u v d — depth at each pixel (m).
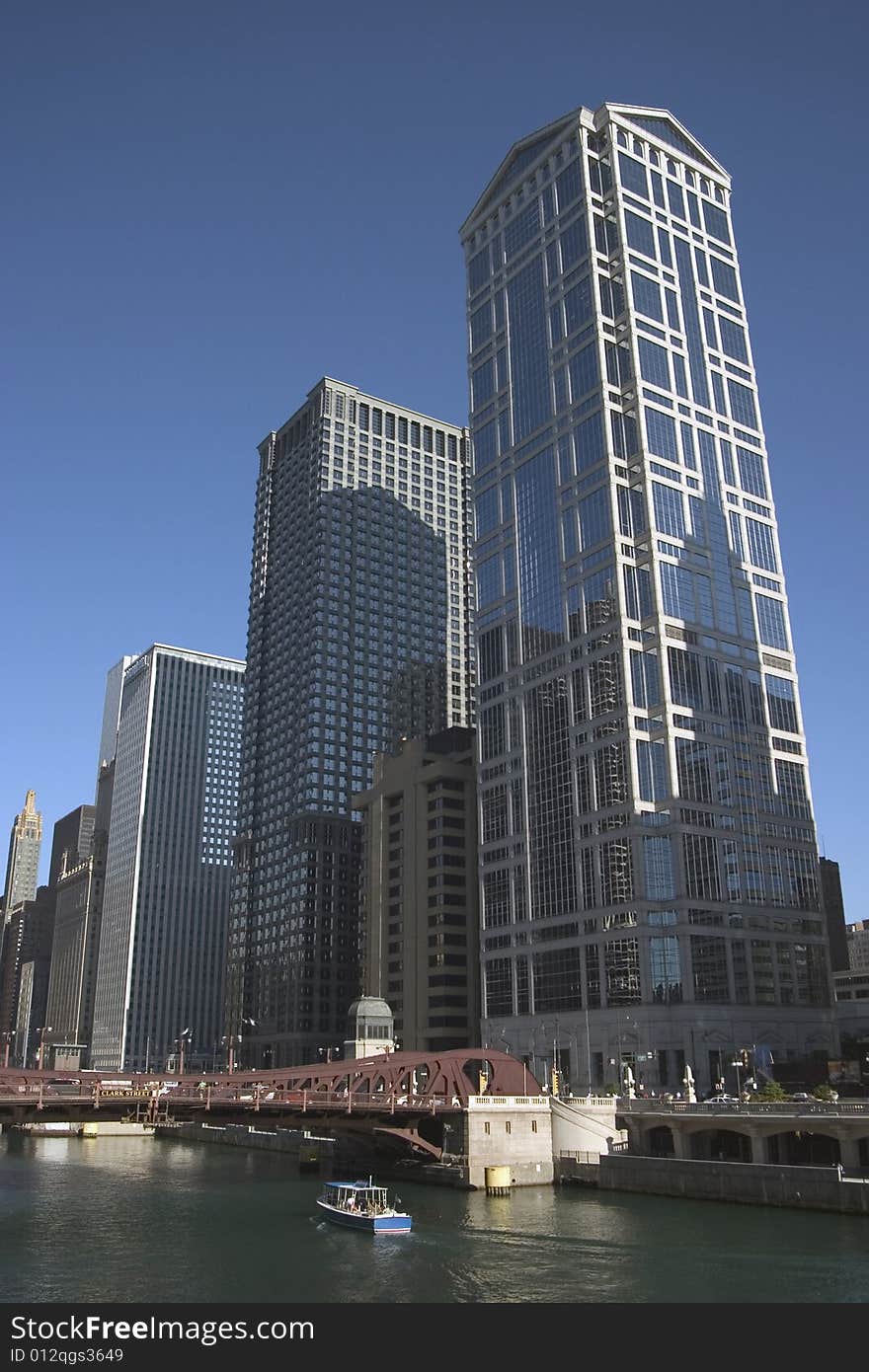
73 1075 94.06
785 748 176.38
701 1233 76.62
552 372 198.88
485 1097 107.56
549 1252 71.19
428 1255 70.94
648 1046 146.88
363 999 182.38
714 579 178.50
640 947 151.50
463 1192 101.94
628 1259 68.31
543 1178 107.31
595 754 168.12
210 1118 96.38
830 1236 74.75
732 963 154.38
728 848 161.00
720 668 172.50
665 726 162.00
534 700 184.75
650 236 199.88
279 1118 100.56
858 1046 155.50
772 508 195.25
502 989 176.88
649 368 186.75
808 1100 110.00
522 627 191.62
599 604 174.25
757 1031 152.38
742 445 195.88
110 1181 120.06
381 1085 116.69
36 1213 92.25
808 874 169.88
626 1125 112.31
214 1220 87.12
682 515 178.75
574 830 169.38
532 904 174.62
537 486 196.25
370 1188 90.56
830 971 165.38
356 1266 67.75
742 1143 105.25
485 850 188.38
